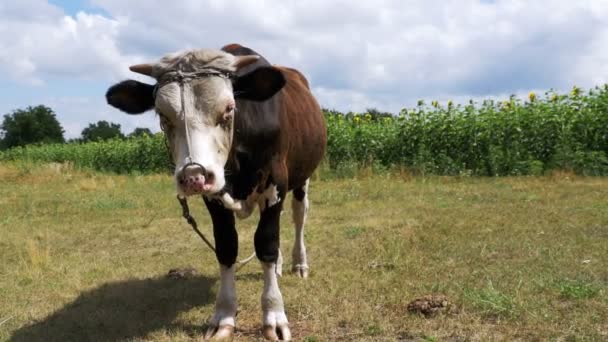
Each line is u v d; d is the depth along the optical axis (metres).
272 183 4.00
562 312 4.14
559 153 12.68
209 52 3.38
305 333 4.10
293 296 4.93
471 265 5.63
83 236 8.37
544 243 6.28
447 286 4.93
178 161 3.21
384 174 13.98
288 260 6.51
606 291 4.52
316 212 9.37
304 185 5.72
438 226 7.54
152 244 7.72
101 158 26.83
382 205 9.68
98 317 4.68
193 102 3.23
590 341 3.60
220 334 4.04
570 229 6.94
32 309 4.97
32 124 77.88
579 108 13.45
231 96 3.32
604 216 7.62
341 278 5.47
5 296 5.37
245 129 3.69
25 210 11.21
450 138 14.33
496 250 6.14
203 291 5.36
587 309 4.17
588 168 12.32
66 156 30.16
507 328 3.91
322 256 6.47
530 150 13.48
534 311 4.14
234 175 3.71
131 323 4.50
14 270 6.38
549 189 10.41
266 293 4.09
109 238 8.19
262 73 3.48
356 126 16.31
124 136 29.69
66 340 4.24
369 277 5.45
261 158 3.85
